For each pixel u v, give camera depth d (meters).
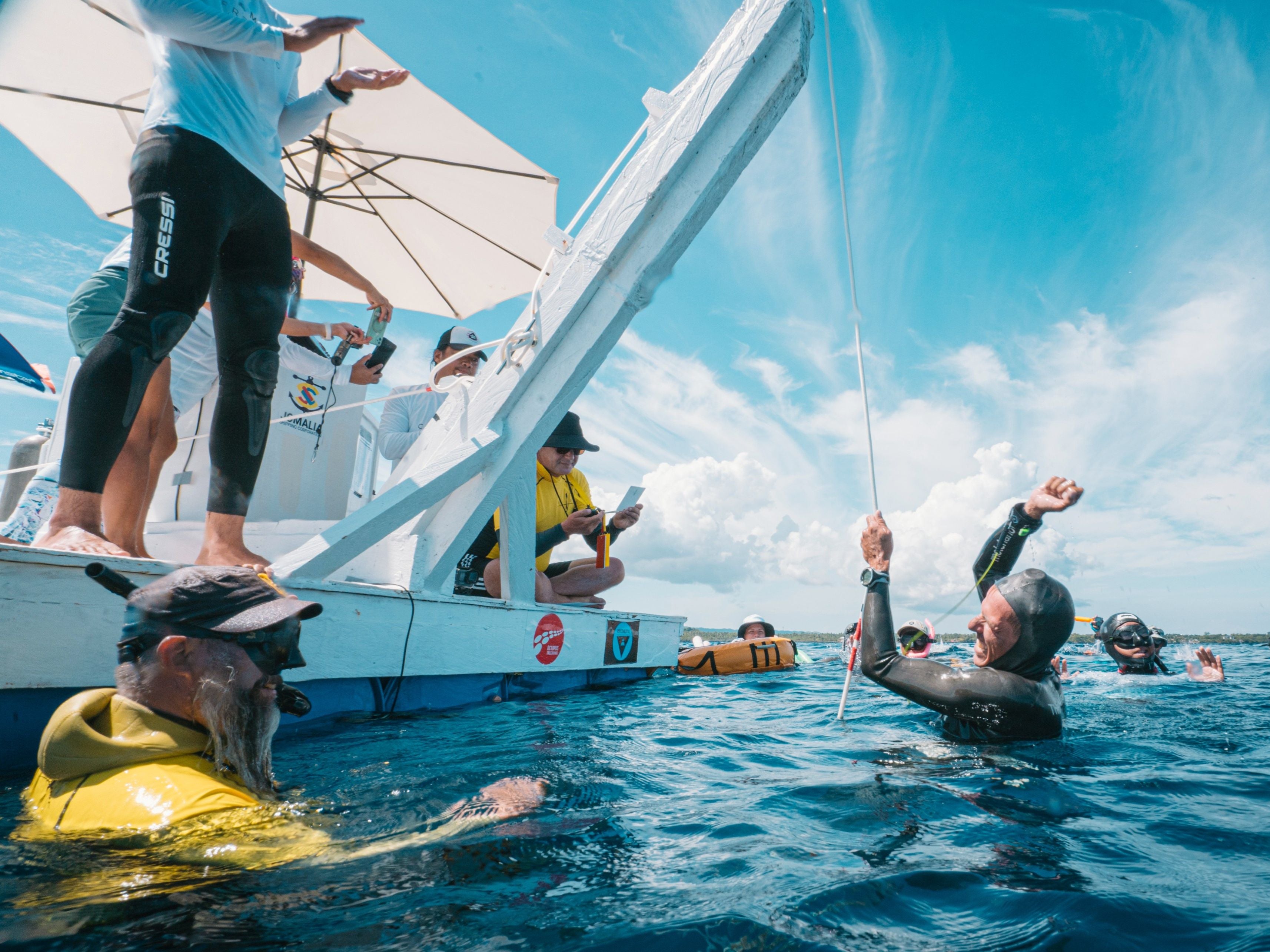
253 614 1.47
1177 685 5.43
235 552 2.58
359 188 5.23
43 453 3.99
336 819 1.54
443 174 5.08
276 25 2.89
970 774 2.25
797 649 9.52
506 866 1.33
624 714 3.51
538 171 5.00
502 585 4.04
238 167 2.47
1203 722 3.36
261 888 1.19
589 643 4.73
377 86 3.02
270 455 4.21
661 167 3.34
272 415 4.05
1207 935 1.12
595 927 1.09
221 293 2.61
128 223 4.75
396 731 2.71
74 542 2.05
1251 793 2.04
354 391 4.63
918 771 2.29
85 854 1.25
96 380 2.12
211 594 1.47
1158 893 1.28
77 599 1.99
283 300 2.73
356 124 4.84
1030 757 2.51
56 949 0.97
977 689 2.79
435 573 3.44
